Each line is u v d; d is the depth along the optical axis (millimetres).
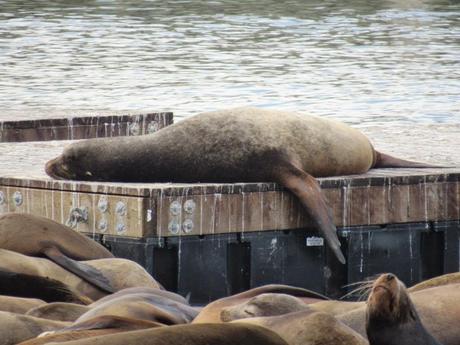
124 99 62031
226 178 31484
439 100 61625
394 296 16766
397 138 42875
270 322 16906
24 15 108500
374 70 74562
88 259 27344
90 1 123812
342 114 56562
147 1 125312
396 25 102688
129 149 32188
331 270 31000
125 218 29109
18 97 61875
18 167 33969
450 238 32250
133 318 18438
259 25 102438
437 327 20328
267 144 31344
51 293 23641
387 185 31500
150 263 28906
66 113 46812
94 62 78125
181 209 29188
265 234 30281
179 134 32125
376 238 31422
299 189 30281
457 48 86500
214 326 14680
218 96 63531
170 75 72375
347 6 120812
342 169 32438
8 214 27266
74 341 14750
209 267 29656
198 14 111500
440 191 32125
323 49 86188
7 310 21375
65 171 32344
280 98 62688
